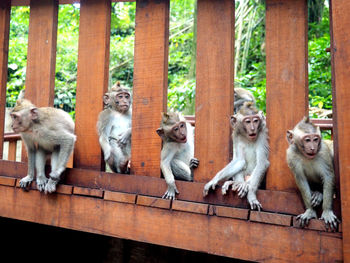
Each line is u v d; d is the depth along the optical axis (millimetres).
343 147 3299
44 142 4832
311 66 9461
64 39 14070
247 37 11766
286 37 3768
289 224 3527
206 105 4082
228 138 3986
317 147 3559
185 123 4586
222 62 4027
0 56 5184
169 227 4004
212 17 4082
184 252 5363
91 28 4730
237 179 4445
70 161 5777
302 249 3477
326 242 3398
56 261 6113
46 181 4742
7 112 10656
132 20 15750
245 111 4352
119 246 5801
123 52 14195
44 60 5000
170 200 4012
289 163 3674
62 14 14523
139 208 4160
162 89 4297
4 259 5836
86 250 6016
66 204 4547
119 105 5734
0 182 4926
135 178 4289
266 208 3752
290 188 3758
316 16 11867
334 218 3395
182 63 14188
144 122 4367
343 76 3322
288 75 3760
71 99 13430
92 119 4695
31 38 5074
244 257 3684
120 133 5633
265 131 4281
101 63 4664
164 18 4301
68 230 6176
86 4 4770
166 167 4305
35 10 5078
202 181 4062
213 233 3820
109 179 4418
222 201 3926
